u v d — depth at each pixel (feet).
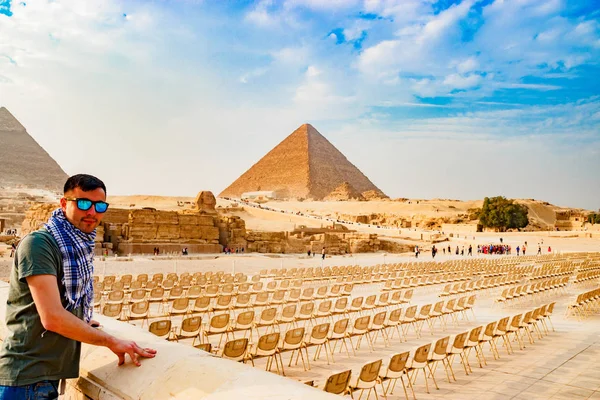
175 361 11.89
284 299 59.62
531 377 34.17
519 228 396.57
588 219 476.13
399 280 69.97
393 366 27.81
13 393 11.10
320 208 537.24
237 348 29.22
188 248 186.70
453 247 260.21
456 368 36.40
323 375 32.96
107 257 148.05
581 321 56.49
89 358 13.56
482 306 66.90
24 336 11.27
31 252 11.14
